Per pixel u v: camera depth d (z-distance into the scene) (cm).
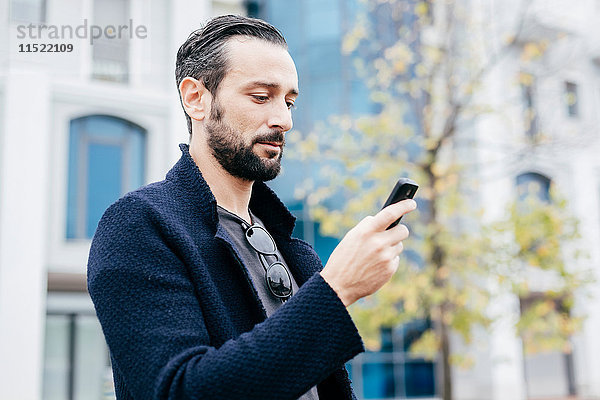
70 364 1095
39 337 1034
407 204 119
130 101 1135
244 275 134
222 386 104
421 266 1203
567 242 962
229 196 151
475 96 1024
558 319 950
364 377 1533
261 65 142
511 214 920
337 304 111
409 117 1212
